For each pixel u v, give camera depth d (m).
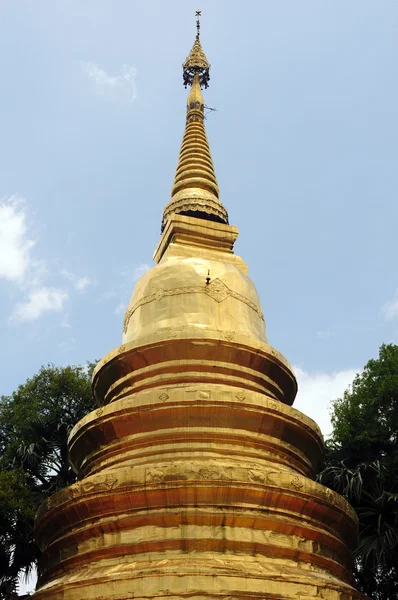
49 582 14.96
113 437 16.97
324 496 15.57
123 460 16.34
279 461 16.80
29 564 24.91
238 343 18.52
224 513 14.20
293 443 17.50
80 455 18.20
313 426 17.97
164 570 12.76
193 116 28.70
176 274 20.56
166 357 18.38
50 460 29.08
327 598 13.52
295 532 14.82
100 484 14.81
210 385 17.31
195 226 23.23
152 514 14.23
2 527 23.47
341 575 15.51
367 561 24.94
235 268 21.56
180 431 16.22
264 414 16.70
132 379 18.64
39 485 28.05
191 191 25.08
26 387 30.34
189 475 14.37
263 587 12.92
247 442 16.48
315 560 14.80
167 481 14.35
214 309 19.92
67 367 31.09
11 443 28.72
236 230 23.69
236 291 20.64
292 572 13.83
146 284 20.88
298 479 15.18
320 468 19.64
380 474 25.56
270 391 19.12
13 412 29.80
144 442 16.39
